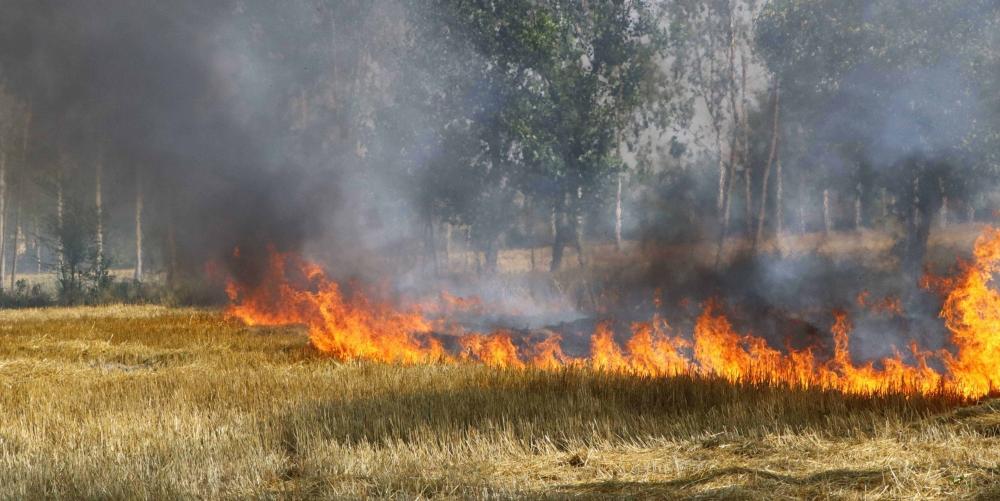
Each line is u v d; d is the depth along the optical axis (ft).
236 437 43.06
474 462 38.17
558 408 46.03
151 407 51.26
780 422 41.27
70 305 168.14
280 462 38.91
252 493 34.63
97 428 45.75
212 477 36.22
